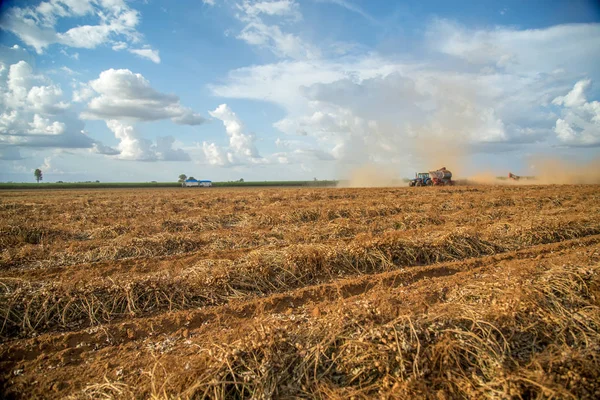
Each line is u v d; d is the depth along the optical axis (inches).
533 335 173.0
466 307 194.7
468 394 138.3
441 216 556.1
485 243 387.9
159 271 315.6
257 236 443.5
